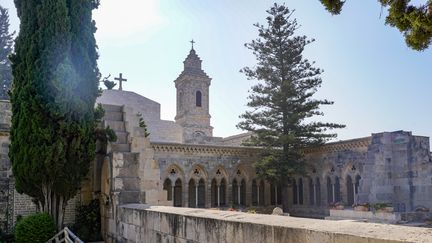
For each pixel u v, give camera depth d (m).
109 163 12.72
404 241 3.49
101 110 14.12
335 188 27.81
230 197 28.97
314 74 30.72
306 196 30.41
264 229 5.11
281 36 31.20
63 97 12.20
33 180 12.42
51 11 12.64
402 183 22.19
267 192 31.03
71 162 12.61
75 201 14.45
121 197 11.89
